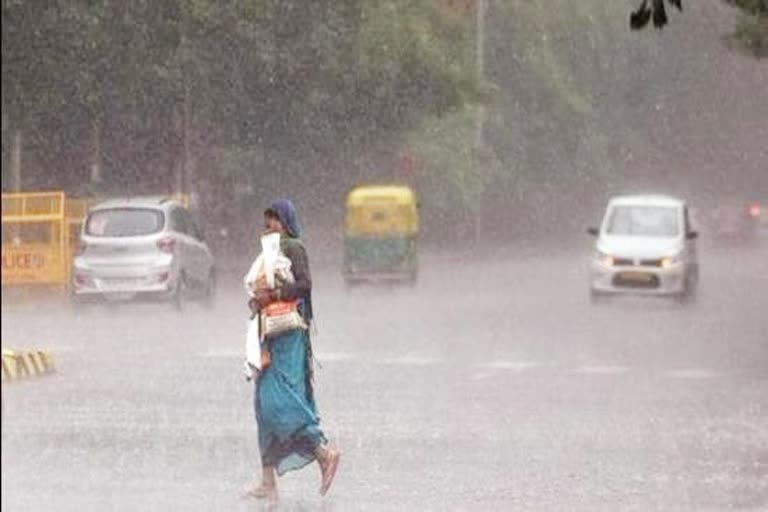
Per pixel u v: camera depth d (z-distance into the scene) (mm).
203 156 99938
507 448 36000
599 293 79125
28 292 56625
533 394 45531
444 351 57719
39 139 70938
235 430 38250
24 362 47156
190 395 44750
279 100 102500
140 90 85188
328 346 59594
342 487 31516
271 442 30156
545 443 36750
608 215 81750
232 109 98062
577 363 53688
